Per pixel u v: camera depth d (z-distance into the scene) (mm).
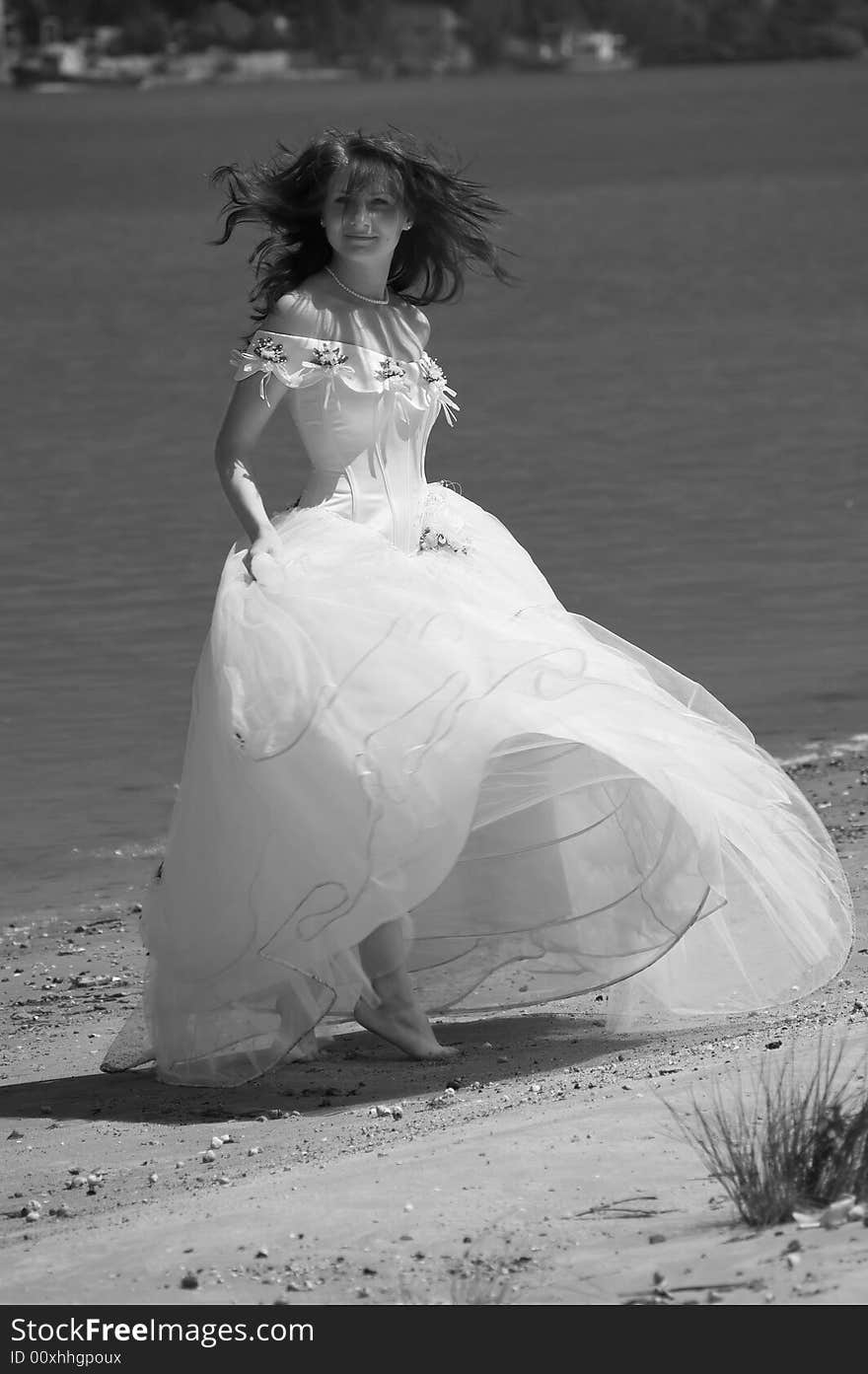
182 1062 14281
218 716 13531
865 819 21125
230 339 77062
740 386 60875
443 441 52281
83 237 136750
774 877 14148
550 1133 10750
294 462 48250
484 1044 14781
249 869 13344
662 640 30828
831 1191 9086
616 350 71312
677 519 40500
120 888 21406
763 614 32125
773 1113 9852
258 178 14586
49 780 24969
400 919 14305
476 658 13500
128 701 28391
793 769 24000
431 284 15109
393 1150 11250
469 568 14438
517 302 90125
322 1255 9359
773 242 117750
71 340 78500
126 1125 13586
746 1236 8797
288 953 13281
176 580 36250
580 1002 15844
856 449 48375
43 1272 9742
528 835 14398
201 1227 10047
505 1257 9055
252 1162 12188
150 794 24469
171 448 52062
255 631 13586
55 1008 17500
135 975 18516
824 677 28281
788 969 14461
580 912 14445
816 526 39156
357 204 14273
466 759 13078
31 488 46656
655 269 104062
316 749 13164
